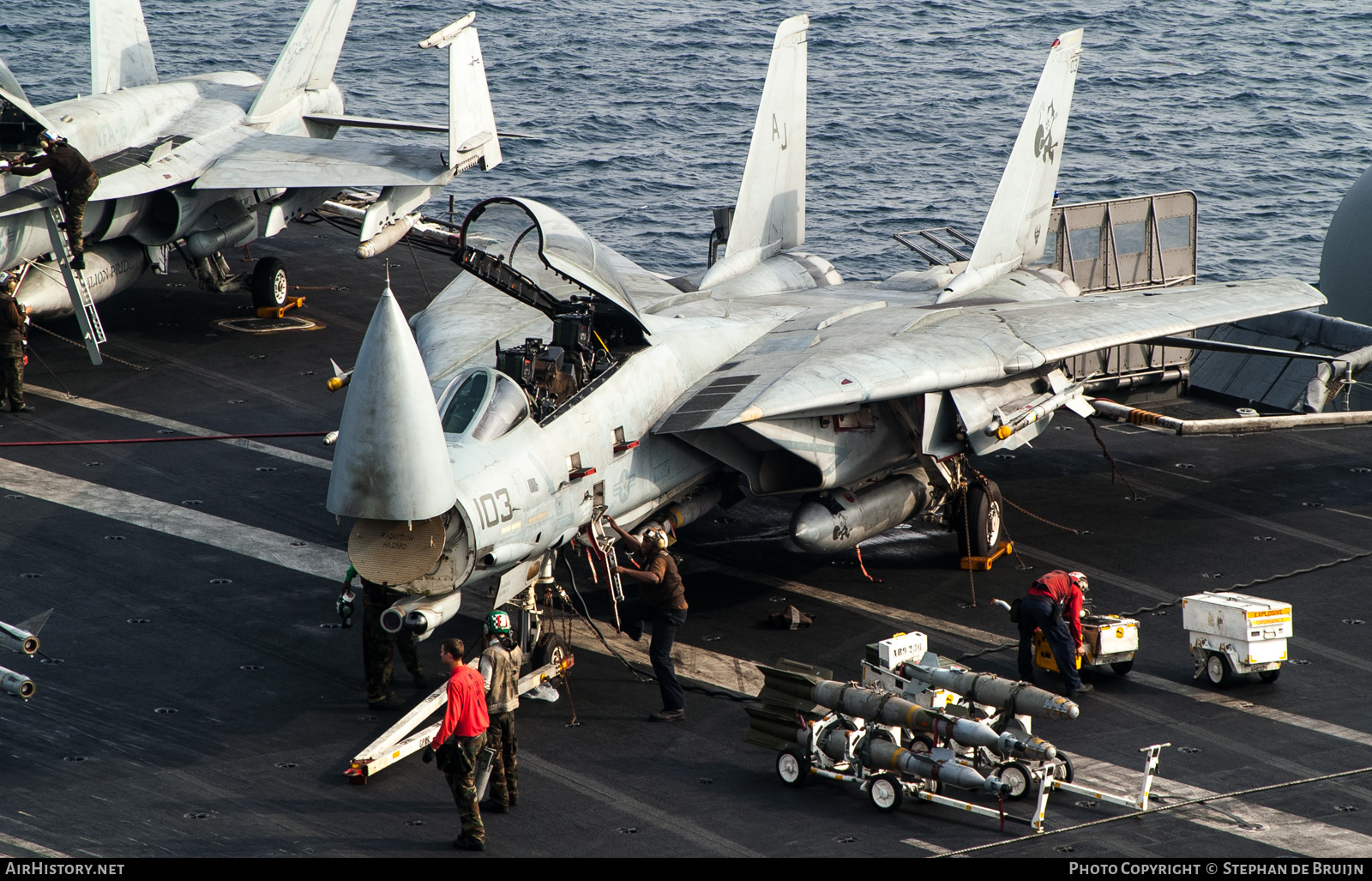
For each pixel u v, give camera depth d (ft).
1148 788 62.23
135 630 78.23
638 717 72.13
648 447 81.00
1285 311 100.58
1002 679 68.23
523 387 74.38
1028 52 369.30
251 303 138.51
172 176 115.55
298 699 72.08
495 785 61.36
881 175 259.60
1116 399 129.39
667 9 415.44
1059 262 127.24
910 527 101.19
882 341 89.30
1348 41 389.80
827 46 370.32
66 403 111.24
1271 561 93.35
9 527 90.07
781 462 87.20
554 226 76.38
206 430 107.55
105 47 134.31
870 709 63.82
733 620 84.33
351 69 319.88
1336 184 262.47
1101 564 92.89
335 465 61.52
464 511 65.41
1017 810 62.69
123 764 64.49
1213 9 433.07
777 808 62.80
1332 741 69.77
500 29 375.45
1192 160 274.57
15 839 57.57
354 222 158.20
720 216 125.49
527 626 74.08
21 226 107.55
